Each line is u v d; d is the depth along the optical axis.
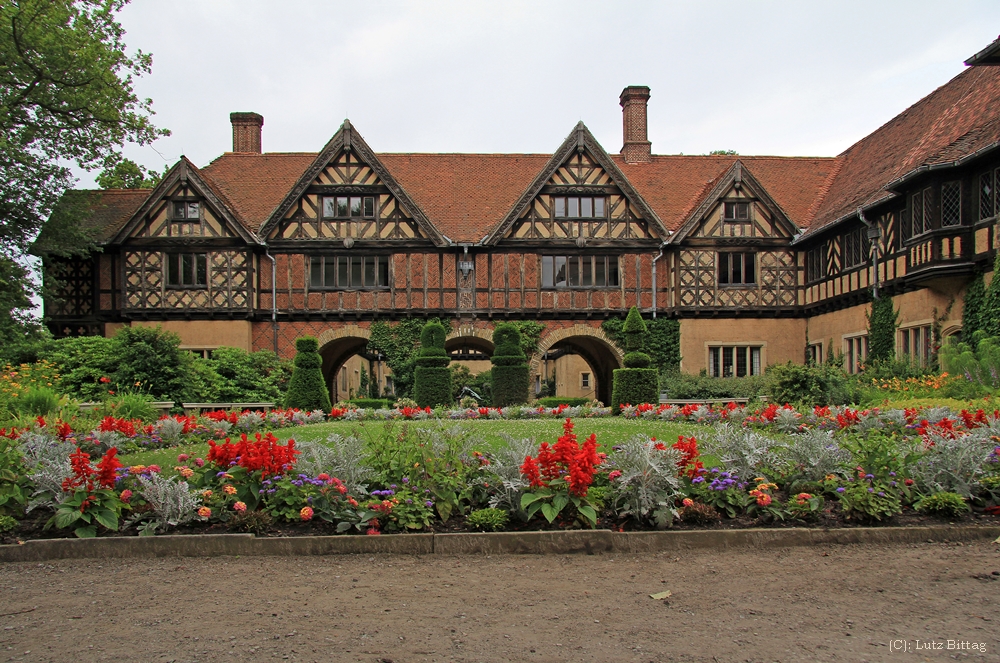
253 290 24.75
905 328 20.05
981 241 16.70
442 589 5.37
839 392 16.80
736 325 25.59
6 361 19.02
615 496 6.67
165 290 24.33
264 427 14.50
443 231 26.02
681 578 5.59
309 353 19.53
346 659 4.16
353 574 5.73
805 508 6.72
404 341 25.03
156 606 5.04
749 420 13.47
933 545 6.44
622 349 25.47
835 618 4.76
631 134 29.52
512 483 6.61
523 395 20.89
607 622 4.71
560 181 25.52
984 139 16.48
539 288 25.47
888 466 7.21
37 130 22.58
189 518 6.45
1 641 4.45
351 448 7.26
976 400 13.45
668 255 25.75
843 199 24.61
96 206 26.36
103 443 10.05
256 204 26.98
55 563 6.04
